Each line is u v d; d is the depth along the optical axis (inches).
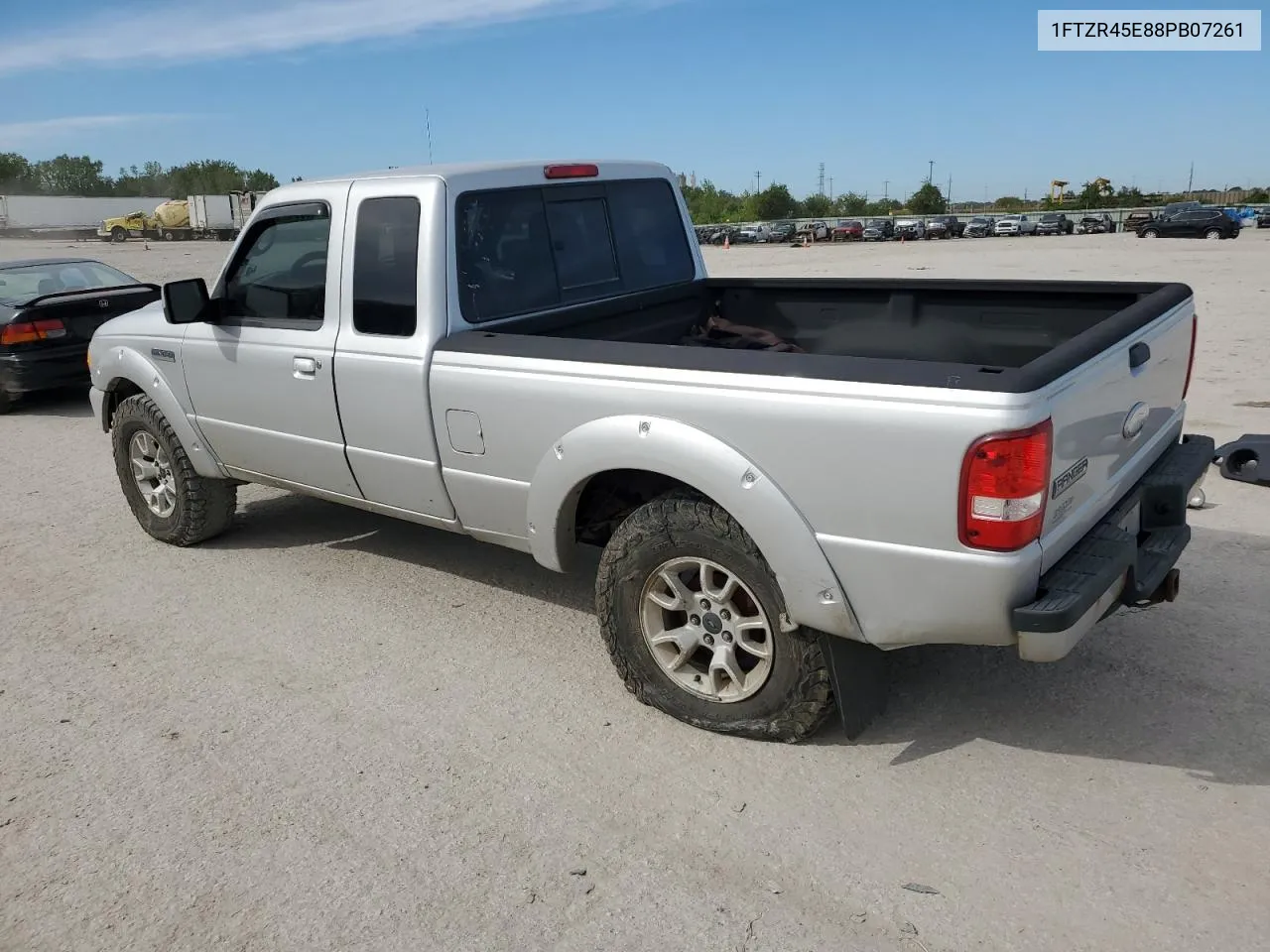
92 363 225.0
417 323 157.3
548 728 142.9
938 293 179.6
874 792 124.0
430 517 169.2
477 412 150.1
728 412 121.9
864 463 112.2
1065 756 129.8
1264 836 112.6
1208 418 297.0
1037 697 144.0
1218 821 115.4
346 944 103.6
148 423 214.5
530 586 194.9
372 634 176.2
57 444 339.9
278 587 199.2
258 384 185.2
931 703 144.0
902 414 108.3
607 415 133.6
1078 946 98.1
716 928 103.0
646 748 136.7
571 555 150.4
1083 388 112.4
